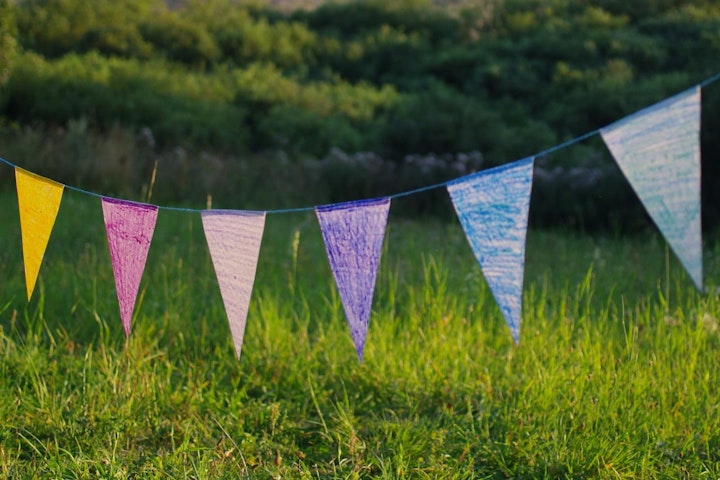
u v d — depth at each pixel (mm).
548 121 18000
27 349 4152
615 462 3311
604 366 4184
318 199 11688
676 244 2541
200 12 29641
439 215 10953
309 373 4094
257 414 3838
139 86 18578
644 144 2561
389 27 30781
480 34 29109
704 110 8984
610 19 25125
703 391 3943
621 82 18625
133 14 26812
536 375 4059
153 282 5691
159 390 3916
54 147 11875
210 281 5777
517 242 2744
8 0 6770
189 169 11961
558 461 3344
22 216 2885
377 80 26344
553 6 28203
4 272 5648
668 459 3443
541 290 5879
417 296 5348
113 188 11211
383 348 4414
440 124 14078
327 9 32562
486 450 3455
